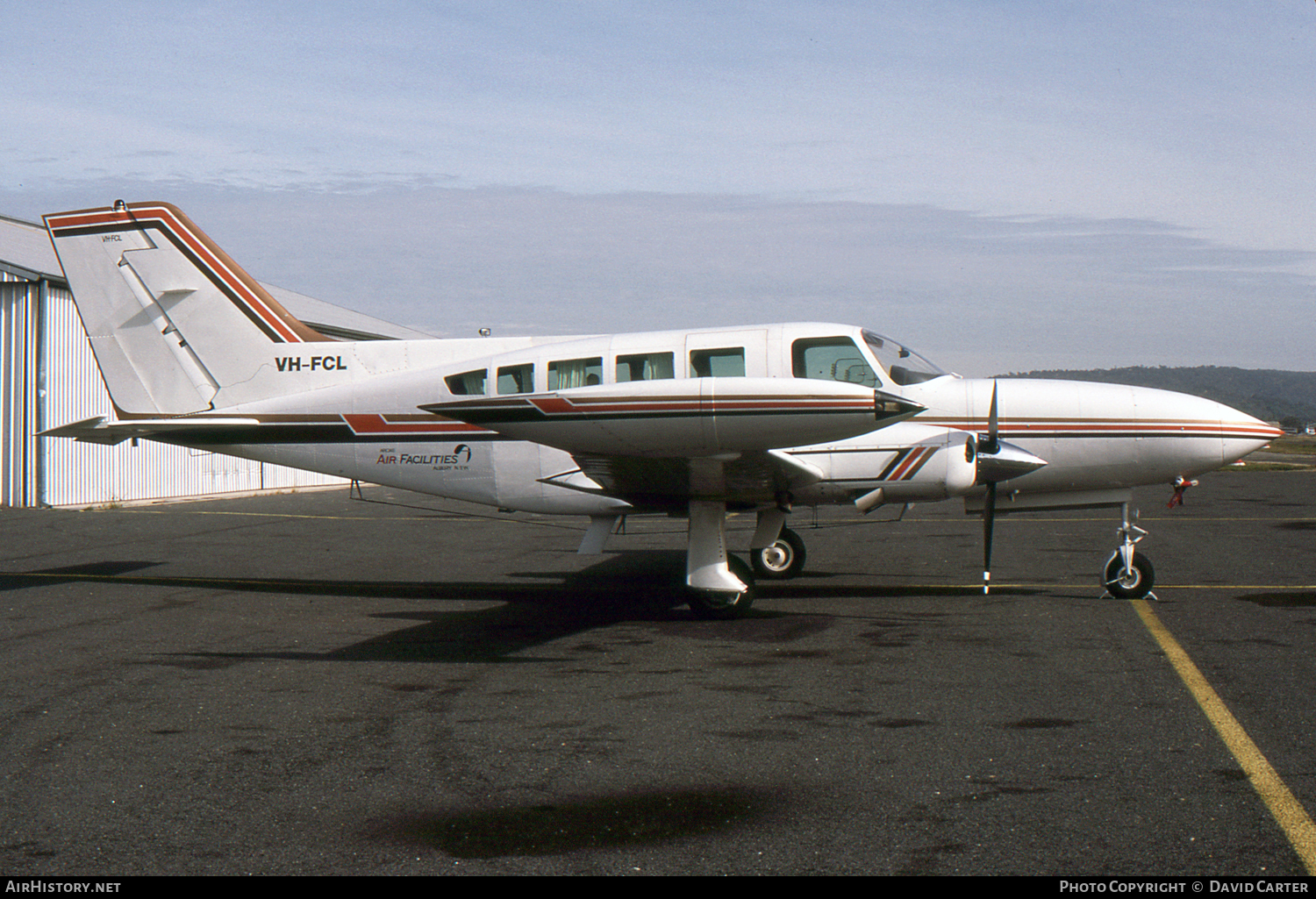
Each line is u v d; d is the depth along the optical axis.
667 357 8.23
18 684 5.39
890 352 8.48
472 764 4.03
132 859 3.14
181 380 9.62
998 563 10.07
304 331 9.52
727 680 5.39
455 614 7.59
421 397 8.97
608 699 5.02
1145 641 6.15
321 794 3.70
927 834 3.26
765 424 5.96
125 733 4.48
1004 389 8.59
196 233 9.61
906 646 6.18
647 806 3.55
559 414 6.16
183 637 6.71
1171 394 8.59
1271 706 4.68
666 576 9.66
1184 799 3.52
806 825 3.35
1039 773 3.82
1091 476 8.57
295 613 7.64
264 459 9.45
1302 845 3.13
